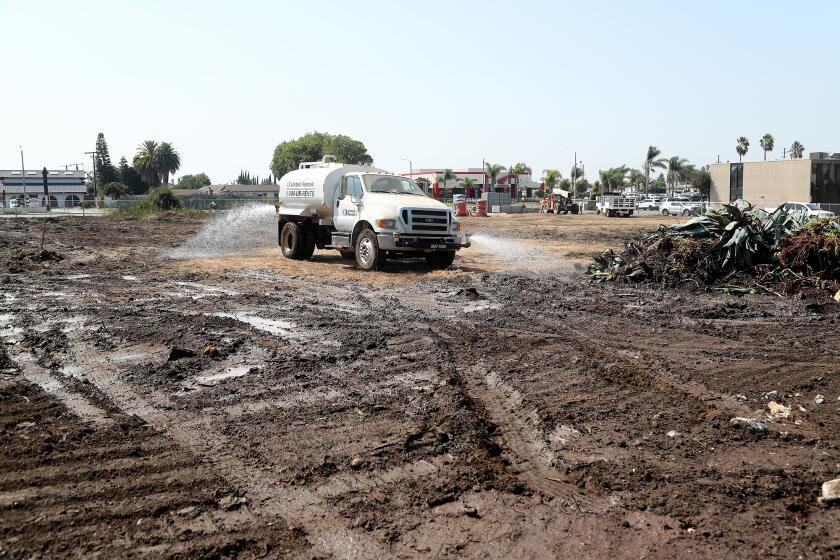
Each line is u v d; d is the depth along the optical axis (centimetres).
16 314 1020
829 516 399
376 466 468
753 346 830
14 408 582
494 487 439
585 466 470
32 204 8425
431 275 1527
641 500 420
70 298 1183
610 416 575
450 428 536
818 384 668
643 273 1354
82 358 757
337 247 1738
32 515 393
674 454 493
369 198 1623
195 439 517
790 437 526
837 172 5400
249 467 466
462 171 11012
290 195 1870
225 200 5597
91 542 364
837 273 1230
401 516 400
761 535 377
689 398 622
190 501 414
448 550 363
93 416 566
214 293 1266
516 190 11119
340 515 400
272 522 391
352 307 1114
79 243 2403
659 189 15288
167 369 705
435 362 740
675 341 860
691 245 1366
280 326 948
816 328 938
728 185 6066
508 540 373
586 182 13825
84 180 10406
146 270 1625
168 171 12925
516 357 773
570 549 364
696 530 382
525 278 1462
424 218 1577
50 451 488
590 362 738
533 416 575
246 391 638
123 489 429
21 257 1780
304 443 508
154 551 356
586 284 1369
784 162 5562
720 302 1137
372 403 601
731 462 479
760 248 1322
